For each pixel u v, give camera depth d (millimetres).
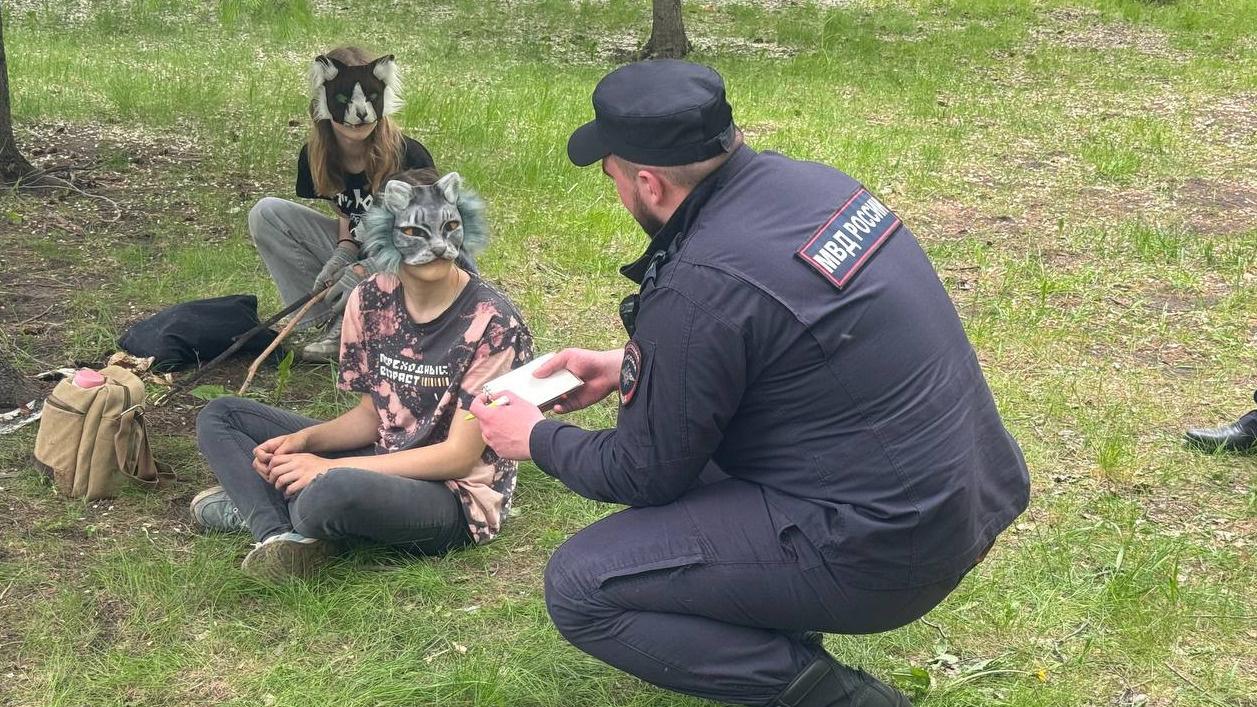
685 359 2463
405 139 4824
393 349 3623
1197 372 5395
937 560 2527
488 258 6484
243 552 3664
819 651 2730
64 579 3535
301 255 5133
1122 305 6191
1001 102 11188
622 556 2654
